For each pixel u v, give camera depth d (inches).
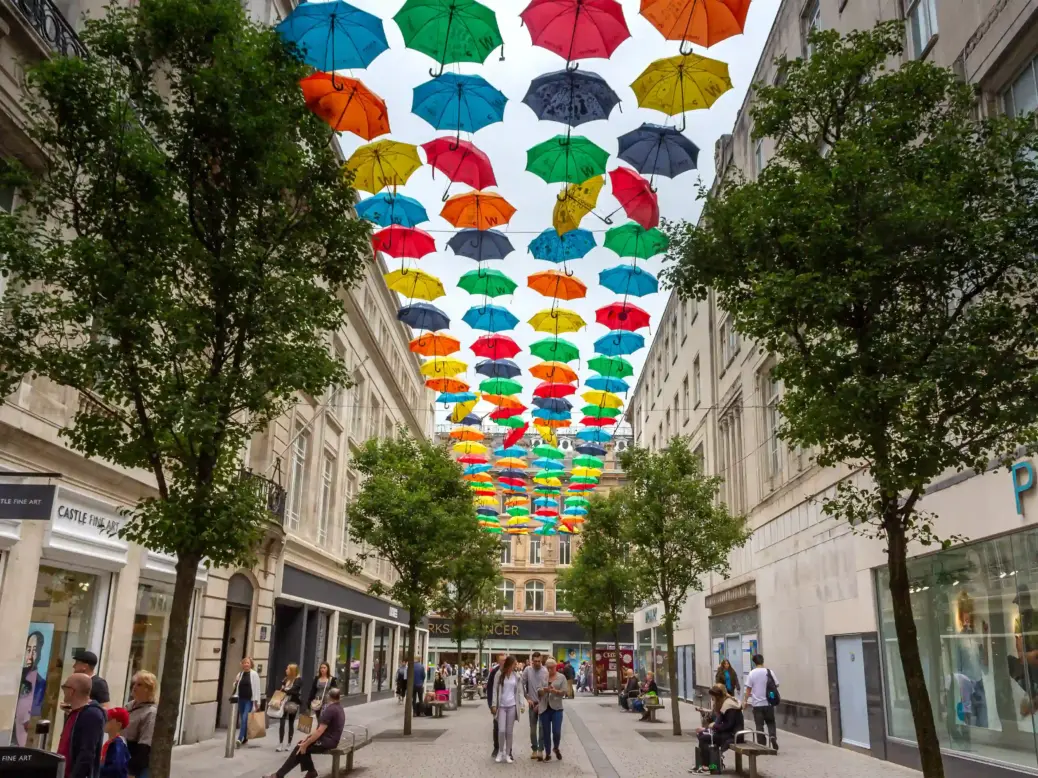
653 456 823.7
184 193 348.2
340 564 1159.6
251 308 315.6
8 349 296.8
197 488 308.5
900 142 341.1
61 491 457.4
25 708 442.6
